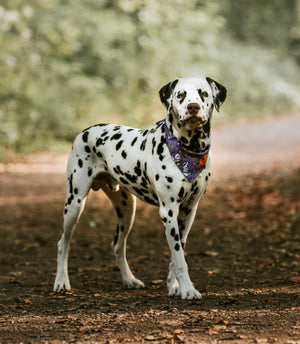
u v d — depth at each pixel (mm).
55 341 4113
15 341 4156
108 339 4109
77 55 25562
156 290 5773
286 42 45594
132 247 8305
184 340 4016
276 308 4789
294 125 29500
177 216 5496
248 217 10359
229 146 21938
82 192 5969
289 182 13820
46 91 21672
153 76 26625
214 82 5176
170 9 28094
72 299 5422
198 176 5227
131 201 5938
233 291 5531
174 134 5156
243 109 33688
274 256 7375
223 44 37438
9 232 9469
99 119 22469
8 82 20250
